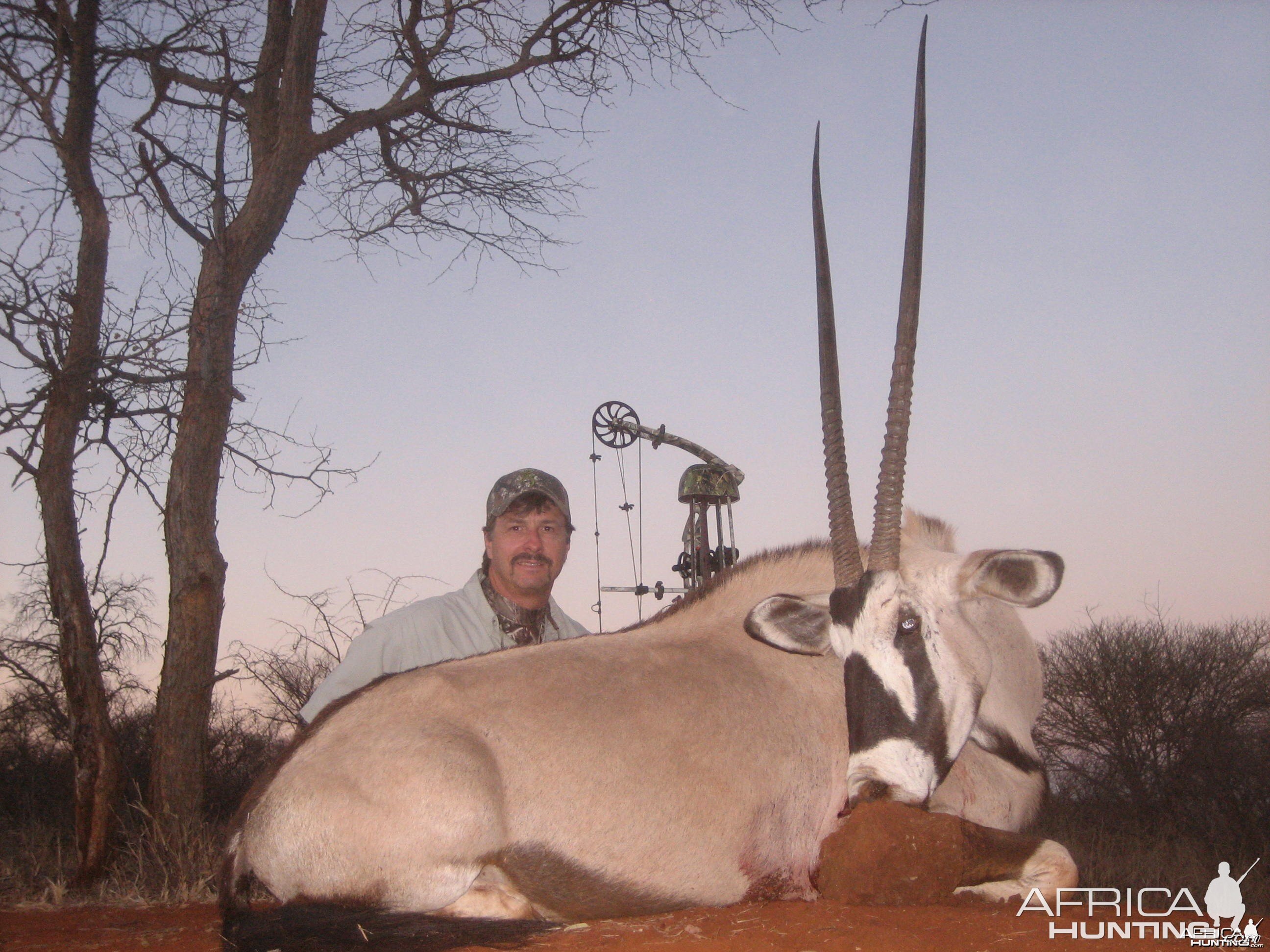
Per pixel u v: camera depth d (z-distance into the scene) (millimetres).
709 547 3688
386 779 1783
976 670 1979
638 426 4020
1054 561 1904
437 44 4266
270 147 3900
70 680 3258
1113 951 1609
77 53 3596
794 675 2094
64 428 3400
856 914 1801
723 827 1928
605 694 1935
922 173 2203
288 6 3992
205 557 3430
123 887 2850
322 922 1705
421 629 2453
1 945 1942
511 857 1827
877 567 1996
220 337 3561
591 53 4578
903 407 2049
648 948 1625
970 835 1899
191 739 3350
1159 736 5391
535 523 2535
